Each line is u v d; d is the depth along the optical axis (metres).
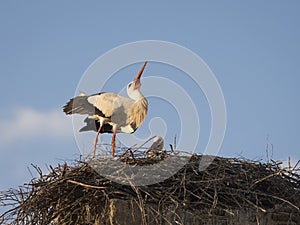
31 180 13.45
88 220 12.76
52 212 13.01
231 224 12.83
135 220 12.41
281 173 13.84
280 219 13.10
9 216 13.12
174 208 12.52
